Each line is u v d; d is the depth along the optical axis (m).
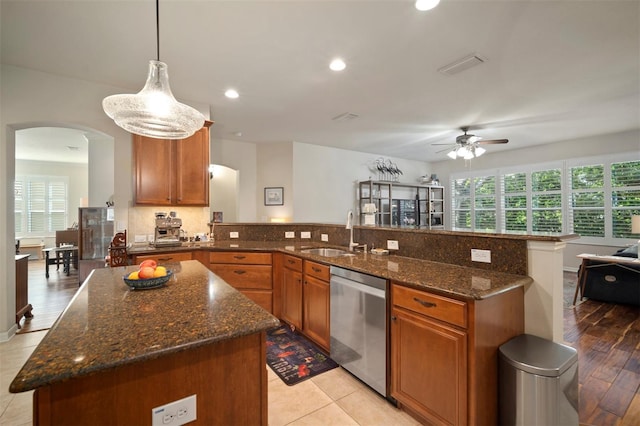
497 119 4.52
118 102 1.61
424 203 7.85
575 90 3.45
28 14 2.08
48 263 5.67
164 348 0.89
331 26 2.24
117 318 1.12
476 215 7.55
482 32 2.33
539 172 6.46
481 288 1.56
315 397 2.01
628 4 2.00
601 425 1.74
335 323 2.38
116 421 0.85
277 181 5.91
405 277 1.82
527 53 2.64
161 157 3.45
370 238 2.95
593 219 5.74
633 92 3.50
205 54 2.63
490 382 1.54
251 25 2.22
